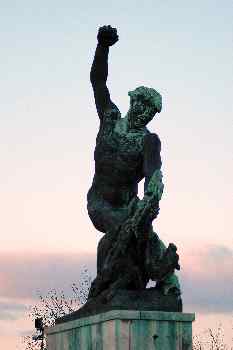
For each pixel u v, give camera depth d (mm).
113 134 22266
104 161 22281
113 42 23516
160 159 21609
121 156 21969
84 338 20688
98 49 23500
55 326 22234
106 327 19797
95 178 22766
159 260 20578
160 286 20469
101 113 23016
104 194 22375
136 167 21938
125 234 20656
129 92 22250
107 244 21375
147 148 21500
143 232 20547
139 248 20719
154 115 22141
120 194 22156
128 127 22156
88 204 22781
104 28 23406
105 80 23438
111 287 20453
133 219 20516
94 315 20391
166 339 19688
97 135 22828
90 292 21281
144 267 20766
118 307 19781
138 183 22453
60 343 21875
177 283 20516
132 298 19953
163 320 19734
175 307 20078
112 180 22156
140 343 19469
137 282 20484
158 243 20953
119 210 22125
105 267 20859
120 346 19312
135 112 22047
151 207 20344
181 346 19766
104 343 19797
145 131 22156
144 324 19609
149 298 20047
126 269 20594
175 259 20516
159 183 20438
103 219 22188
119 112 22797
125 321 19469
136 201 21375
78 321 21047
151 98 21984
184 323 19906
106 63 23500
